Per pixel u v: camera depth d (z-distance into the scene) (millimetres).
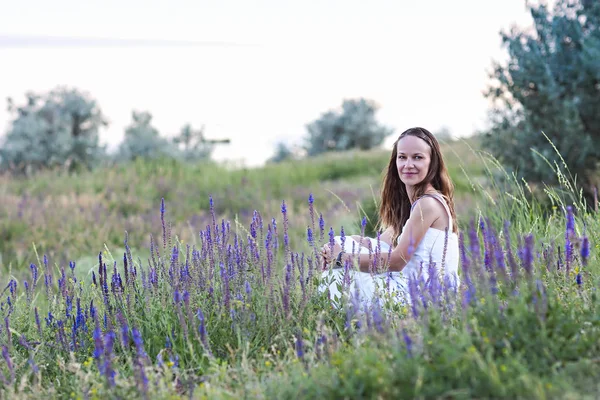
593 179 8570
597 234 4121
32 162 27703
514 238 4691
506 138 9391
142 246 9172
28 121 28812
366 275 4047
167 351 3412
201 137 40219
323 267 4125
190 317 3463
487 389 2443
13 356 3613
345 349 3029
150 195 14102
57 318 3887
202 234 4000
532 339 2754
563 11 9562
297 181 18375
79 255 8711
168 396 2848
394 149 4535
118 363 3348
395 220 4641
